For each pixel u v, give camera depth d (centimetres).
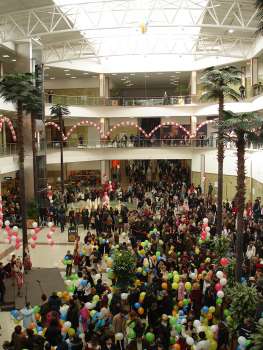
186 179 4006
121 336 1002
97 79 4303
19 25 2848
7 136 3616
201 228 1927
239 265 1317
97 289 1261
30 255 2061
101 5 2633
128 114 4006
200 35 3167
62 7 2533
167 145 3878
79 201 3378
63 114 3381
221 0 2467
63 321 1098
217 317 1156
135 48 3544
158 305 1127
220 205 1878
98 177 4328
